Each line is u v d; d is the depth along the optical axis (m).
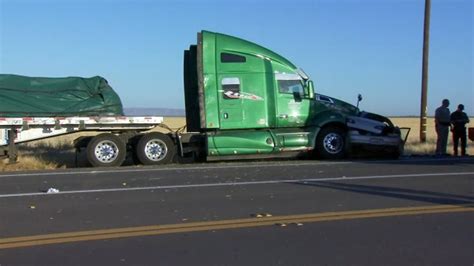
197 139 17.55
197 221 7.95
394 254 6.21
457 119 19.39
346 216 8.20
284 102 17.75
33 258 6.14
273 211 8.64
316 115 18.06
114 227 7.60
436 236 7.00
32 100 17.00
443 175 12.94
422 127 24.23
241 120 17.44
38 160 17.67
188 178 12.88
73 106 17.28
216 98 17.31
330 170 14.25
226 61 17.42
